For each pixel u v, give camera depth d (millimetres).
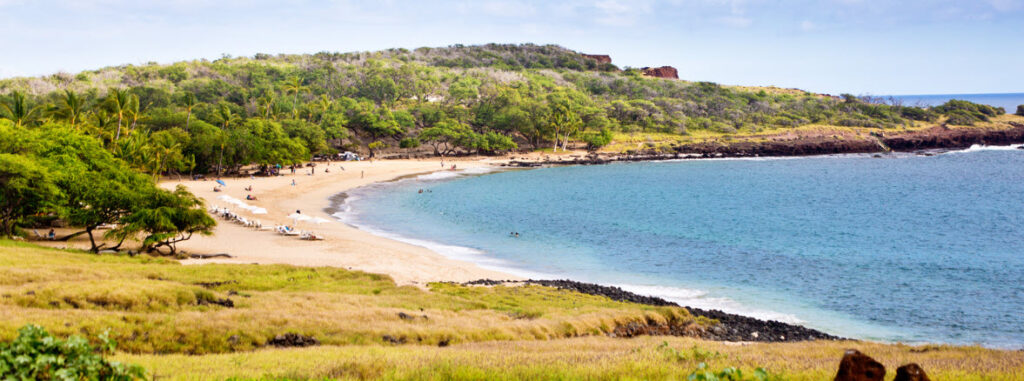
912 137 184000
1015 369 16328
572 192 98750
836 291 41531
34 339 9781
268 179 105750
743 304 38531
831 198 92375
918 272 46500
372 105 170250
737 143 173750
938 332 33188
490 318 29797
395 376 14461
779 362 17203
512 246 56719
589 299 36656
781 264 49562
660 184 110562
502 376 14312
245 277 36438
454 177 119312
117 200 46562
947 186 107062
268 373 14836
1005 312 36375
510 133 179125
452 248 55312
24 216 49781
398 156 155625
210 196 81750
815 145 174000
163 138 97375
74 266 32625
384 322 26891
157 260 41938
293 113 153625
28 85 163125
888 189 103375
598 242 58812
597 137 164625
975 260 50531
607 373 14625
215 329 22750
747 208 82188
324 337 23797
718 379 10836
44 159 50438
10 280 28078
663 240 59938
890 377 14602
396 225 67438
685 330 31297
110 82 180625
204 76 196625
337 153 146875
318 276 38906
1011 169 132625
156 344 20734
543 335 27359
